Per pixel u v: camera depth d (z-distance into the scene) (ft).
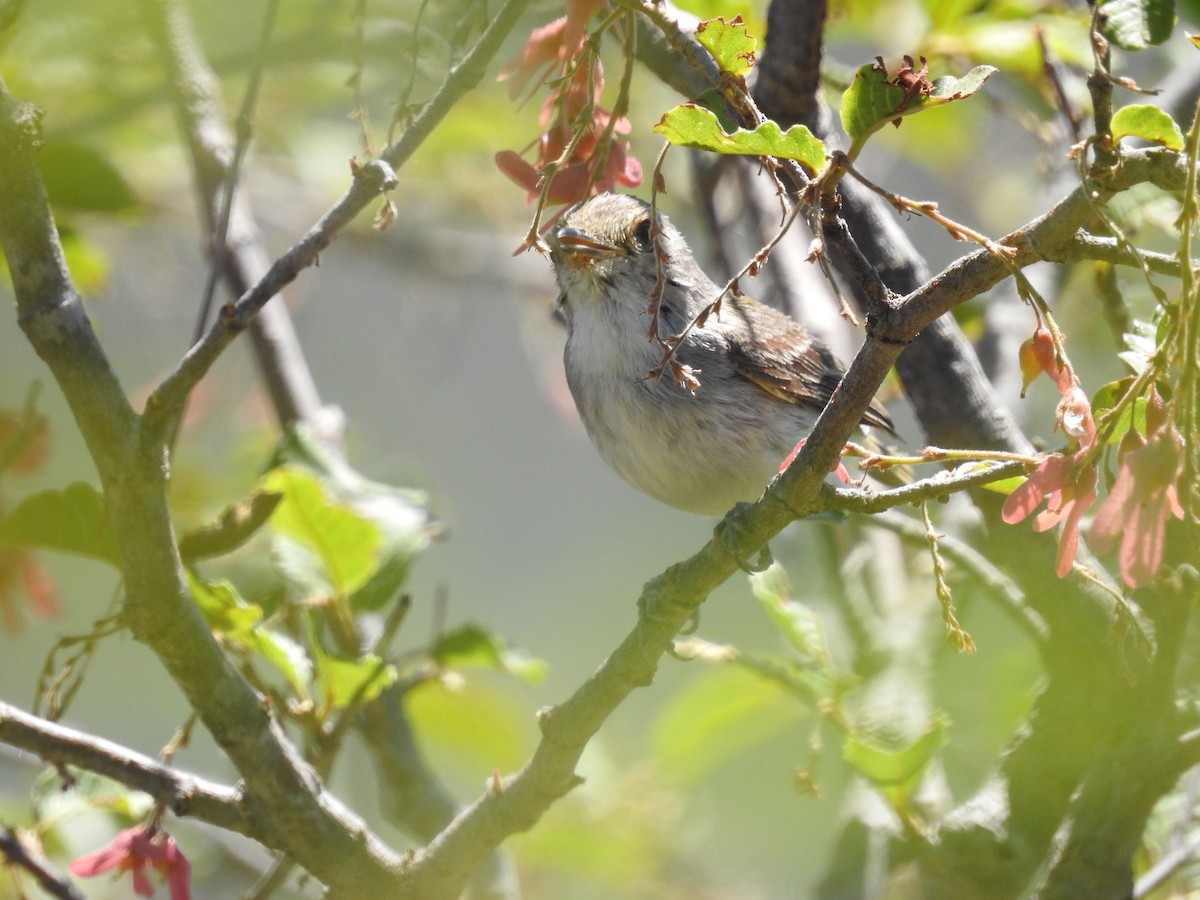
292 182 48.60
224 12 29.27
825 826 40.16
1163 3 18.01
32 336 18.42
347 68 39.99
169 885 22.13
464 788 40.47
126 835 22.27
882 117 16.26
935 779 29.53
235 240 31.58
